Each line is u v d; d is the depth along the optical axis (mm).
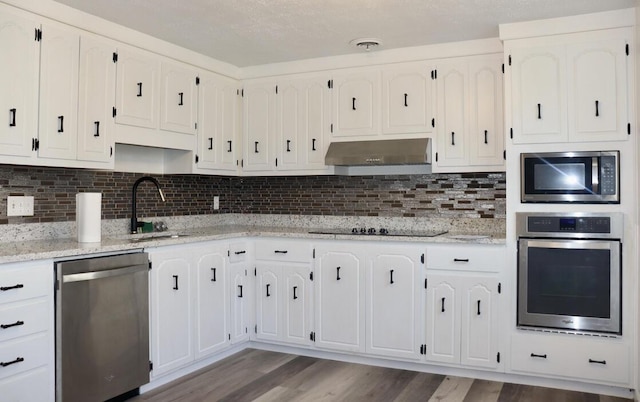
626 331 3096
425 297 3557
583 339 3186
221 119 4344
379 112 4027
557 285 3240
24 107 2854
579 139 3217
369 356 3750
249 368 3688
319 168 4238
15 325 2488
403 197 4289
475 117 3742
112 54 3367
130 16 3227
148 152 4086
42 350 2613
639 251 2932
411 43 3807
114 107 3379
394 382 3408
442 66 3832
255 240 4109
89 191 3611
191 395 3178
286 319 3994
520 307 3314
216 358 3859
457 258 3465
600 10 3123
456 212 4102
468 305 3441
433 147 3867
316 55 4129
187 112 3990
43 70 2949
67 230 3443
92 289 2848
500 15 3213
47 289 2639
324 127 4219
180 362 3449
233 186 4992
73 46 3117
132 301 3082
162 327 3309
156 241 3252
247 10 3131
